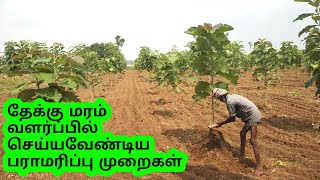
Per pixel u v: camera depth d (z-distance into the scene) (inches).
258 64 504.7
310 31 362.0
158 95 721.0
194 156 304.8
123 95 762.2
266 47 488.1
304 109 495.2
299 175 251.6
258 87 770.2
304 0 344.2
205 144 310.3
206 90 331.3
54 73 227.9
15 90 221.9
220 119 447.8
